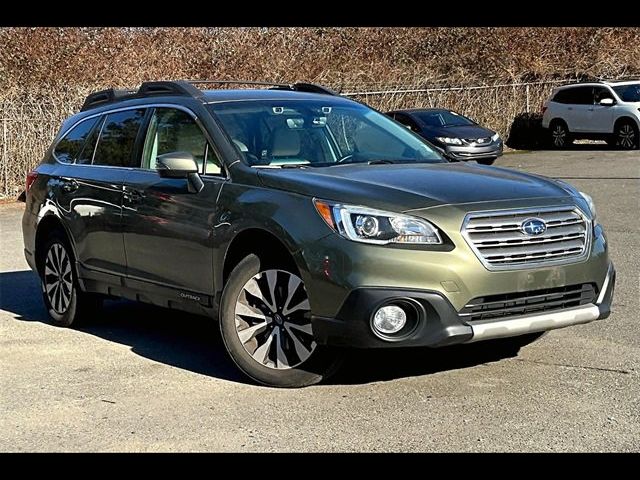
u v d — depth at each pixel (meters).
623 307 7.60
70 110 19.94
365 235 5.19
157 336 7.32
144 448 4.76
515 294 5.32
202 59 26.83
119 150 7.19
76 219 7.38
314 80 27.73
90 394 5.74
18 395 5.77
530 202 5.48
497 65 30.89
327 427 4.96
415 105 27.66
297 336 5.56
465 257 5.16
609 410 5.09
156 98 7.04
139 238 6.64
